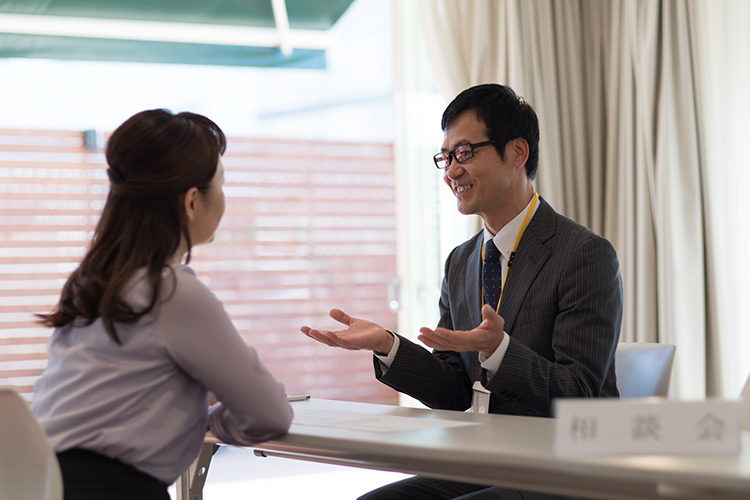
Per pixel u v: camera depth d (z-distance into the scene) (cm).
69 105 415
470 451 83
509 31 314
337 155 455
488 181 154
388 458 90
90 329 99
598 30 323
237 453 396
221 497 308
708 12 277
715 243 275
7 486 81
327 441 97
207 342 98
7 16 378
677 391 272
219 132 114
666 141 280
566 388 130
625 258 302
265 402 101
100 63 421
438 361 157
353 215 458
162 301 97
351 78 443
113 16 396
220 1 396
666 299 281
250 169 445
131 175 103
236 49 436
